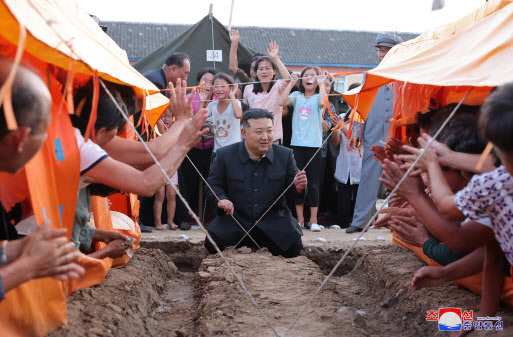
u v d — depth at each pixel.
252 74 8.57
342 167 8.84
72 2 4.11
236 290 4.38
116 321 3.48
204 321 3.70
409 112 4.88
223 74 7.89
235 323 3.66
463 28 4.14
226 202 5.77
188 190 8.59
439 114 3.89
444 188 2.93
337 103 9.23
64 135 2.96
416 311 4.06
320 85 8.02
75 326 3.11
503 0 3.67
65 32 2.81
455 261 3.58
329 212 9.72
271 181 5.97
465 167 3.05
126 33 35.09
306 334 3.49
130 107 3.71
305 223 9.15
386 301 4.47
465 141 3.20
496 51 3.08
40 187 2.74
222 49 9.94
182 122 4.15
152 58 9.83
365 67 33.81
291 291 4.47
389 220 4.18
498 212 2.62
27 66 2.41
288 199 6.12
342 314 3.98
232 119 8.02
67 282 3.56
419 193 3.23
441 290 4.19
